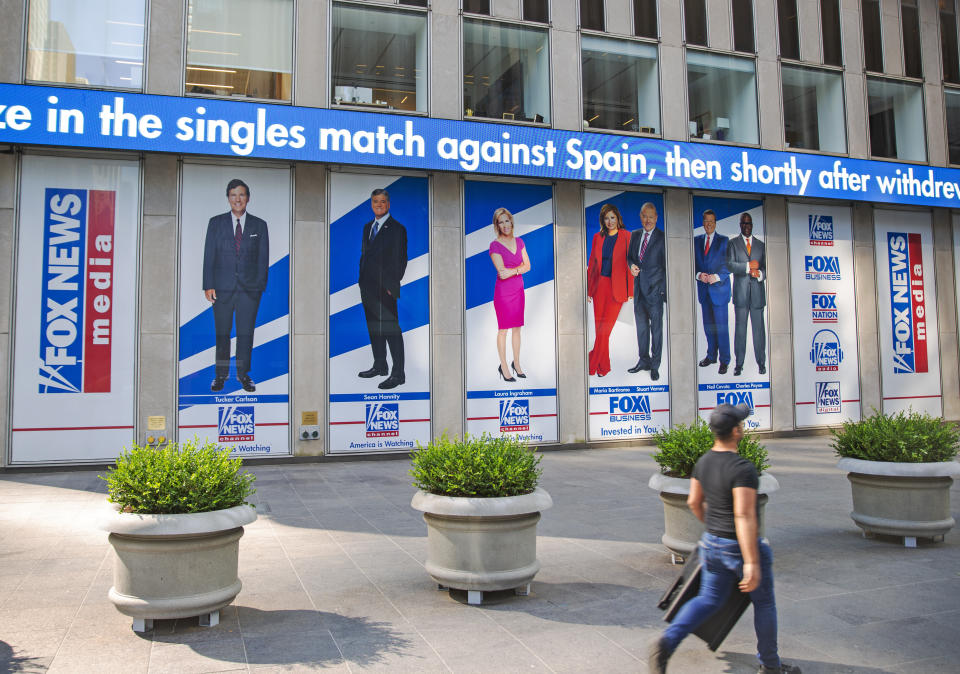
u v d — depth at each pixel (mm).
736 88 18094
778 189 17797
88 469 13453
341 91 15180
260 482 12422
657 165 16875
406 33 15695
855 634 5246
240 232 14492
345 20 15336
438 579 6020
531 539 6078
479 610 5766
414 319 15383
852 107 19109
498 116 16188
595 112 16906
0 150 13422
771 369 17938
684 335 17250
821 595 6160
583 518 9484
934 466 7656
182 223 14203
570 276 16484
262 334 14500
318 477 12961
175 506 5152
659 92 17375
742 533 4090
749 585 4027
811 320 18391
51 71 13695
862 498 8125
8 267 13328
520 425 15930
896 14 19812
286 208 14781
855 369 18672
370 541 8234
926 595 6145
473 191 15945
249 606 5852
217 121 14023
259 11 14852
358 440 14898
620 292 16844
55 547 7938
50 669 4551
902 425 8195
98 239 13781
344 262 15039
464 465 6035
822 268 18578
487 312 15867
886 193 18812
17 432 13188
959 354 19750
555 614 5668
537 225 16328
